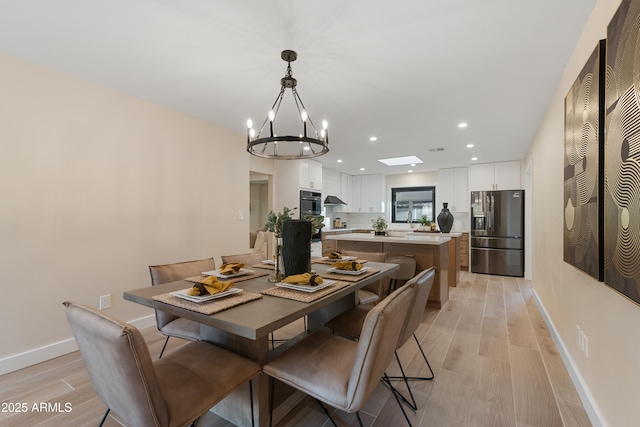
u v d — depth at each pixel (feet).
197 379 4.17
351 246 13.98
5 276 7.00
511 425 5.31
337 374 4.34
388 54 6.79
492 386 6.53
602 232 4.75
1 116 6.91
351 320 6.59
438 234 16.67
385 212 25.17
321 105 9.80
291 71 7.41
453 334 9.45
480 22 5.68
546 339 9.04
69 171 8.00
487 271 19.36
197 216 11.30
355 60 7.05
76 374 6.98
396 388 6.46
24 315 7.27
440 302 12.01
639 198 3.44
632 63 3.62
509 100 9.32
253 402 4.99
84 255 8.29
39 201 7.49
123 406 3.45
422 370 7.22
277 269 6.53
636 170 3.51
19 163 7.17
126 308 9.21
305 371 4.48
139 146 9.50
